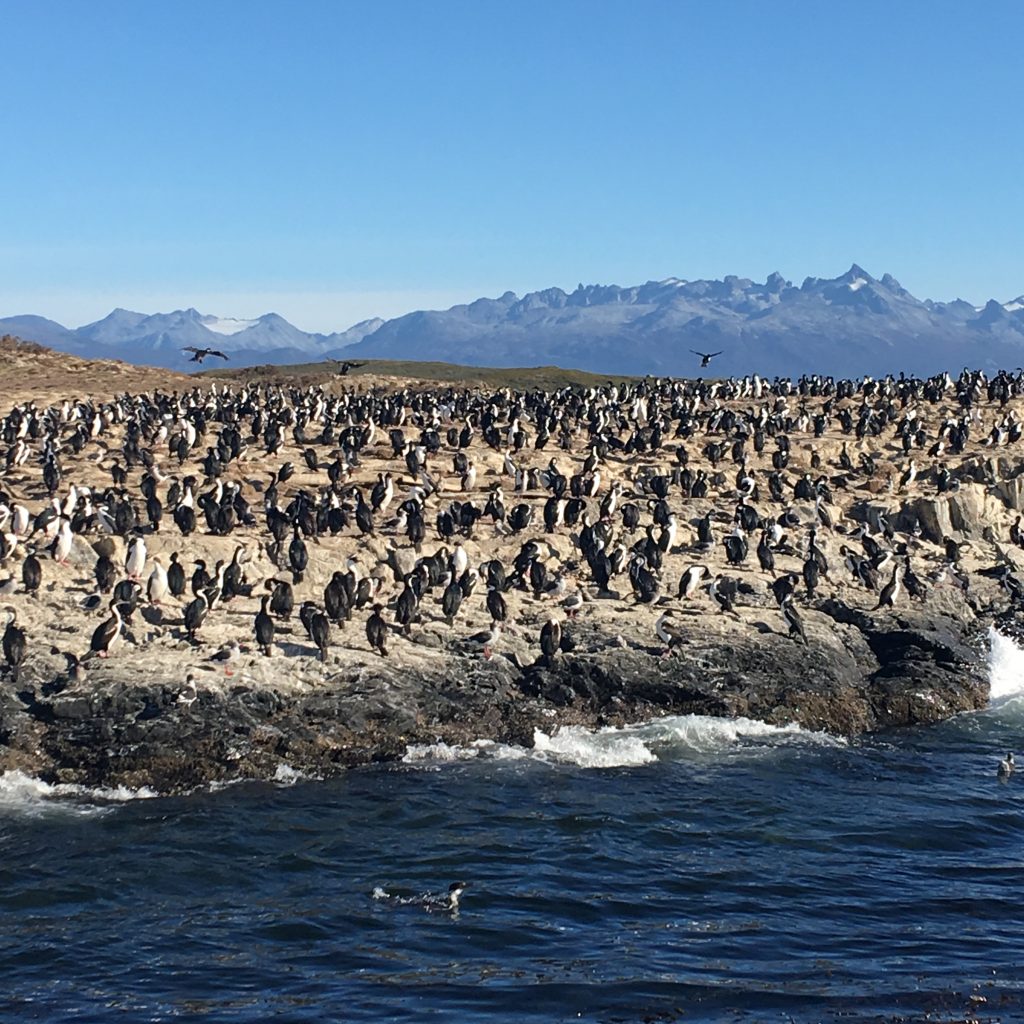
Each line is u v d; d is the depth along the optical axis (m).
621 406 62.78
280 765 27.16
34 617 30.47
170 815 25.03
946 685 34.00
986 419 63.62
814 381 74.25
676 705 31.20
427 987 18.98
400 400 62.53
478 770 27.81
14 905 21.55
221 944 20.36
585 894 22.34
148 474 40.09
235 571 32.03
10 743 26.28
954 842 25.12
